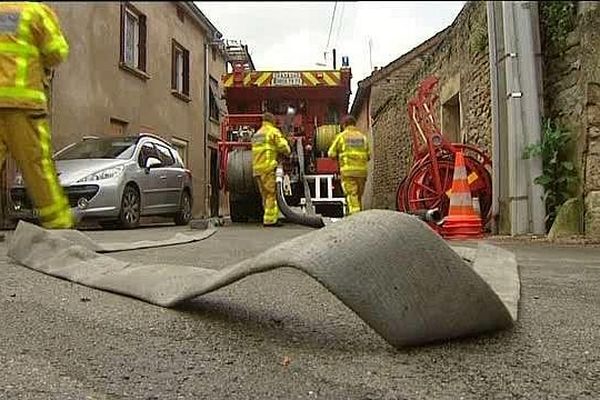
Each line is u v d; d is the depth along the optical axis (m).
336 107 12.00
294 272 3.79
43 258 4.18
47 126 5.90
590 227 6.54
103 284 3.34
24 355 2.20
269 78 11.82
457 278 2.22
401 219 2.26
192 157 19.84
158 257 4.91
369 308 2.07
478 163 8.52
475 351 2.18
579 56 6.88
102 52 13.63
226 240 6.96
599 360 2.11
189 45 19.58
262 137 10.36
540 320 2.63
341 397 1.80
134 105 15.45
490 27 7.94
